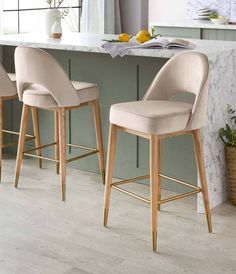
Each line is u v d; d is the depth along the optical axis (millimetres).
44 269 4402
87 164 6039
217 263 4477
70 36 6281
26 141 6391
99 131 5660
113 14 8914
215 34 7785
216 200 5340
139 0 8953
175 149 5516
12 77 5973
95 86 5547
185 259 4523
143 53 5223
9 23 8023
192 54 4797
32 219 5062
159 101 4969
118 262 4488
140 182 5746
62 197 5379
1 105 5809
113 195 5488
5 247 4660
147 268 4422
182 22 8062
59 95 5305
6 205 5293
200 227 4957
